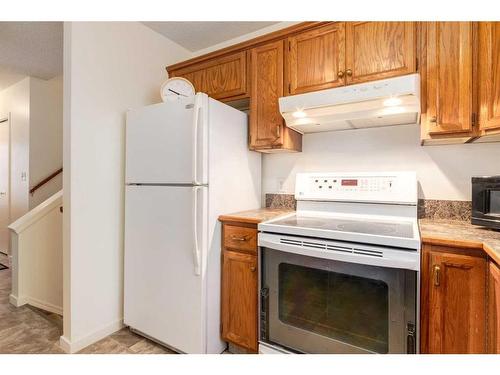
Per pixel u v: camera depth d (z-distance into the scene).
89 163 1.91
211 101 1.76
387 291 1.27
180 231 1.75
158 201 1.84
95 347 1.87
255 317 1.66
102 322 1.99
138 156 1.95
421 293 1.24
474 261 1.15
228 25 2.29
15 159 3.81
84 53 1.88
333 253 1.34
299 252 1.43
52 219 2.49
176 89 2.05
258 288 1.62
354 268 1.33
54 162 3.82
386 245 1.25
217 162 1.80
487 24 1.34
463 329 1.17
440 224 1.55
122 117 2.11
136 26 2.22
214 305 1.77
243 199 2.09
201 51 2.69
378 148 1.95
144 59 2.28
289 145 1.99
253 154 2.21
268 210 2.14
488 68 1.33
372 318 1.30
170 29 2.34
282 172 2.29
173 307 1.78
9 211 3.88
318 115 1.72
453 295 1.19
